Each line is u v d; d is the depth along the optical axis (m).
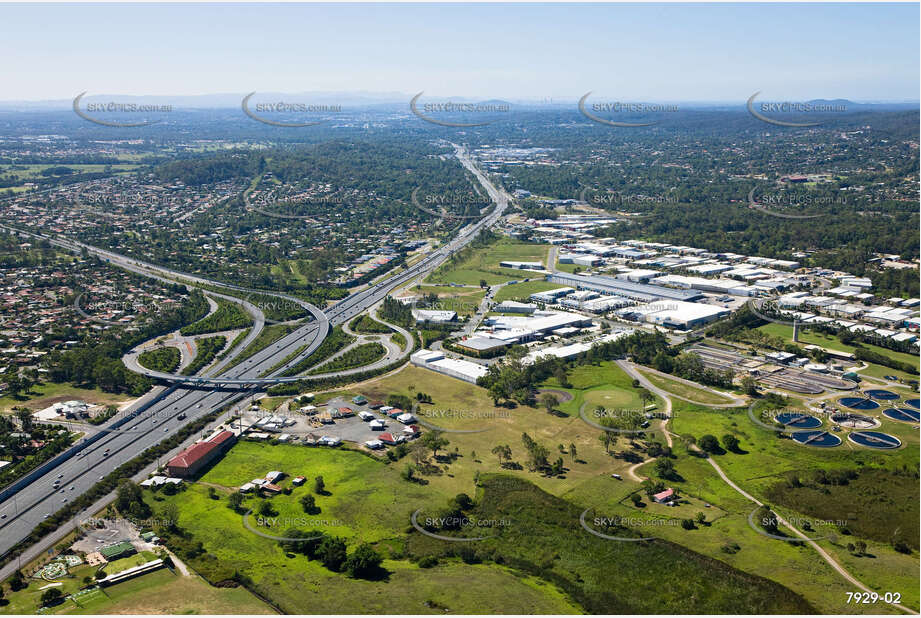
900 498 182.50
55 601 143.00
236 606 140.75
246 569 156.12
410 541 168.50
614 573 155.38
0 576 154.88
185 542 166.38
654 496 185.12
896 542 164.25
